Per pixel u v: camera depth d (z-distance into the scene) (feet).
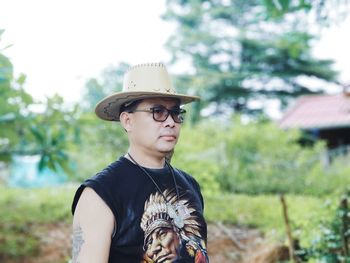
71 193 32.09
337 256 13.71
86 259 6.59
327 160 42.50
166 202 7.19
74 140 19.44
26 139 17.63
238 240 21.07
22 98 16.71
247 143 38.86
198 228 7.39
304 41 24.09
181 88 85.61
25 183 50.21
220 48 93.30
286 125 59.16
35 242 23.29
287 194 34.09
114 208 6.81
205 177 23.57
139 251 6.83
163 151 7.30
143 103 7.32
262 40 89.20
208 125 42.01
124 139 27.99
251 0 94.22
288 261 15.93
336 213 14.16
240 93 90.84
